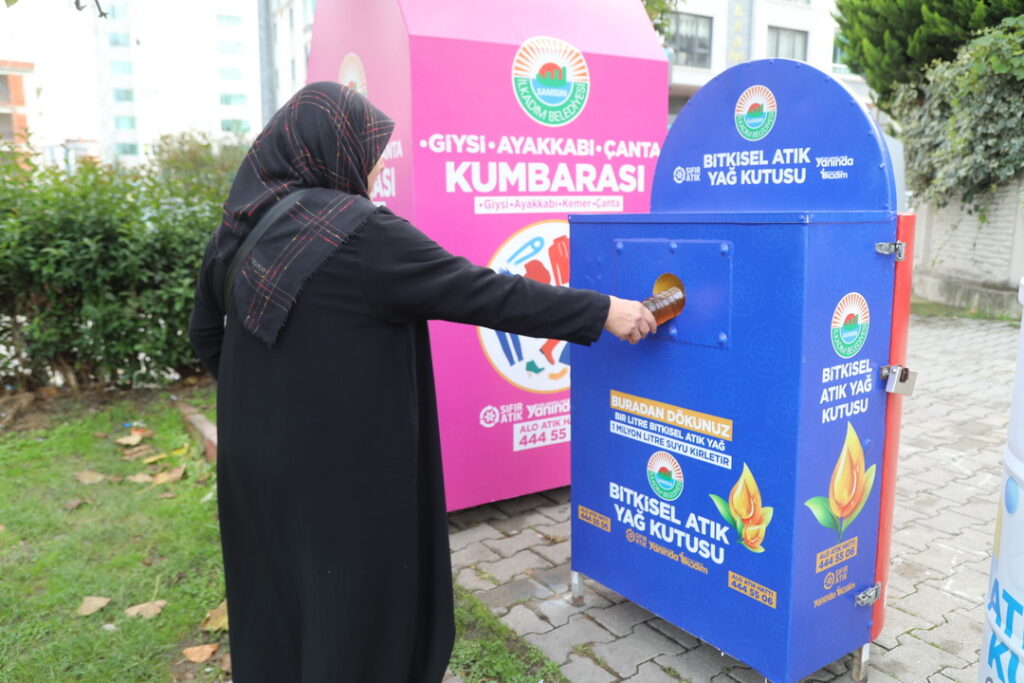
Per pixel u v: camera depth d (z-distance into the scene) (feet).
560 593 9.66
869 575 7.47
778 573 6.88
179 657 8.42
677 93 89.25
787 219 6.38
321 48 13.35
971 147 28.99
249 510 6.17
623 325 6.53
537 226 11.53
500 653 8.27
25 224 15.98
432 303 5.78
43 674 7.98
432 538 6.61
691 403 7.43
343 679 5.85
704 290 7.12
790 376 6.53
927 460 14.07
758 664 7.20
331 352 5.71
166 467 13.82
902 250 6.92
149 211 17.30
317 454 5.76
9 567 10.19
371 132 6.20
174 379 18.47
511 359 11.64
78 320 17.04
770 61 7.70
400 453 6.03
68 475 13.29
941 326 27.09
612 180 12.15
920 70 31.78
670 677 7.92
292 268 5.63
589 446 8.69
